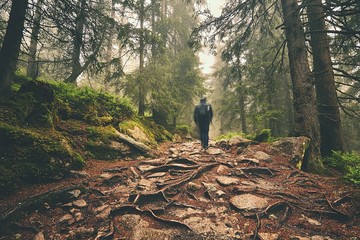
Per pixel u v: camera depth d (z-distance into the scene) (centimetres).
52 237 330
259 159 657
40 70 1233
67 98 871
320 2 915
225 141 892
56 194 427
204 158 711
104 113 941
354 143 1720
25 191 439
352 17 913
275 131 1739
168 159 715
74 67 1073
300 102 752
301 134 729
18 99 586
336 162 730
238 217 380
